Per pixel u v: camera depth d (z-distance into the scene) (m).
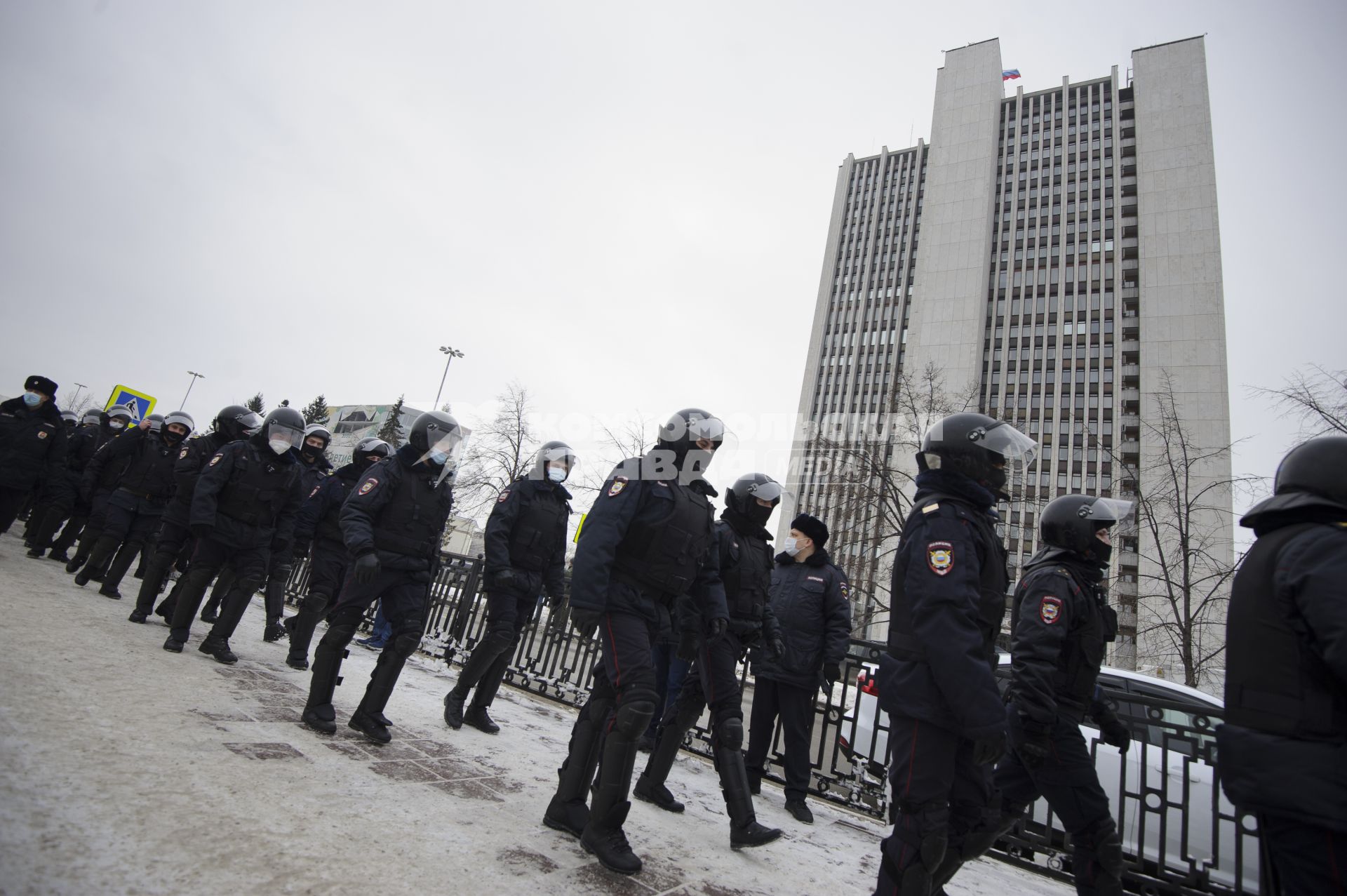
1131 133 64.94
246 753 2.90
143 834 1.94
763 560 4.46
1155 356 56.50
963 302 64.94
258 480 4.97
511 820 2.94
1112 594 19.83
